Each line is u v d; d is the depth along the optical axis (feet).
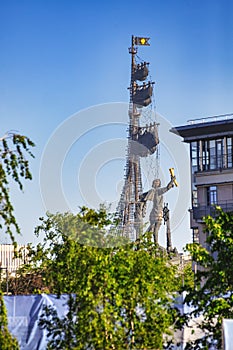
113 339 63.36
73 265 66.74
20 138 56.39
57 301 72.84
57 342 65.00
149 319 65.92
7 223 55.83
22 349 71.67
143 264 67.31
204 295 72.33
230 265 72.79
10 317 72.33
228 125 253.24
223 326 64.90
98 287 64.23
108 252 65.92
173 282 73.26
